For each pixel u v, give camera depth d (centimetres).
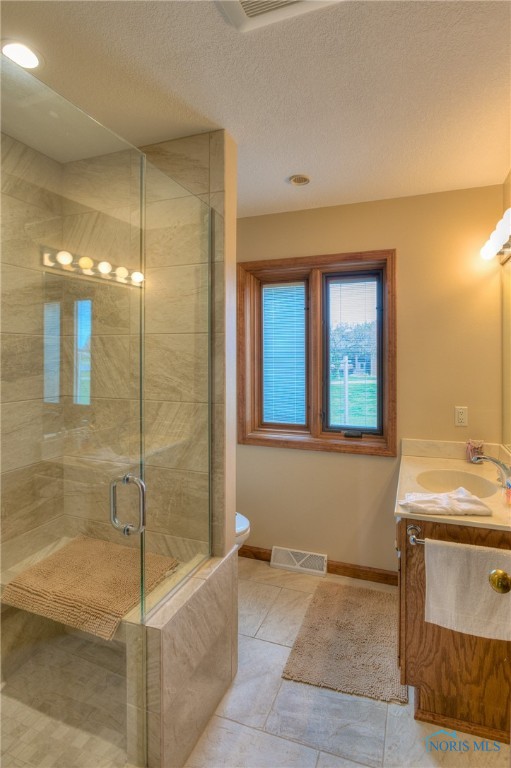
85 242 189
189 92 151
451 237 239
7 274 171
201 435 175
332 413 285
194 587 153
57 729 145
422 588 157
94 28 121
